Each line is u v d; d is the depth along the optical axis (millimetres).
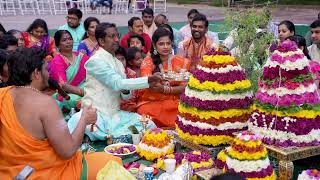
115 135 5559
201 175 4133
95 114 3896
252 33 5488
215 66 4672
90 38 7941
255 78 5219
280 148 4344
